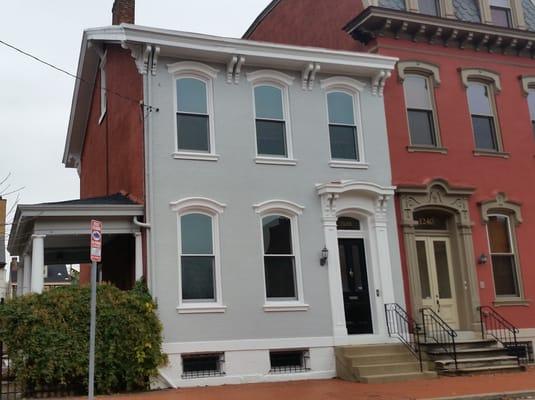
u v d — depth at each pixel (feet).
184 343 48.06
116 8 67.21
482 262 60.34
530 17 71.20
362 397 39.78
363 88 59.47
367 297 55.93
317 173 55.93
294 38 76.07
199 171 51.67
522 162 65.31
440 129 62.03
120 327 44.70
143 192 50.11
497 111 65.57
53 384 42.96
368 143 58.44
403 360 51.72
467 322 58.80
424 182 59.41
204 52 52.65
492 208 62.23
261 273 51.93
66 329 43.24
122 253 57.26
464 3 67.46
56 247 62.64
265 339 50.72
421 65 62.44
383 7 60.03
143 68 51.47
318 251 54.29
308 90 57.31
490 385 44.19
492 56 66.59
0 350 41.96
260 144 54.90
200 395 41.65
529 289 62.13
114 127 60.95
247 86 55.01
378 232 56.39
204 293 50.29
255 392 42.91
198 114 53.06
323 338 52.49
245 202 52.70
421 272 59.16
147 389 45.70
